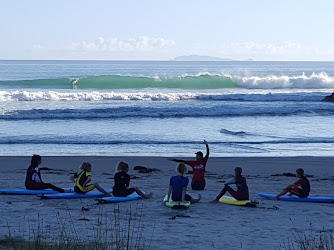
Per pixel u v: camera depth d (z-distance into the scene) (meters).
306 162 19.16
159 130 27.78
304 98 47.16
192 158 19.62
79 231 8.72
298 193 12.21
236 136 26.08
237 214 10.58
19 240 7.70
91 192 12.23
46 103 41.62
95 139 24.28
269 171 17.16
